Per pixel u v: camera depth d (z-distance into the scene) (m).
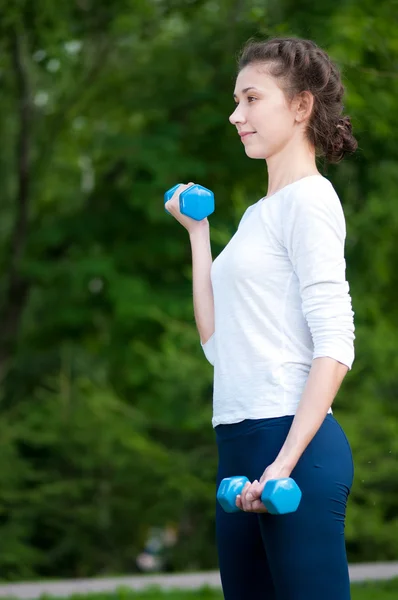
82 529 24.44
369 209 22.52
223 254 4.09
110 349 25.09
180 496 24.11
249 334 3.92
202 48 24.17
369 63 13.02
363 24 13.09
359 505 23.20
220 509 4.11
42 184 27.30
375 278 24.39
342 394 22.98
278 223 3.94
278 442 3.81
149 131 24.36
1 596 13.07
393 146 18.44
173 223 24.39
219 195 23.80
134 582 14.45
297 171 4.09
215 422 4.02
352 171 20.98
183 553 24.77
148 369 24.72
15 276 25.72
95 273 23.36
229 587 4.07
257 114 4.09
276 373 3.86
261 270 3.93
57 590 13.70
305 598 3.72
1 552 23.62
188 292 24.20
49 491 23.64
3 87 25.78
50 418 24.25
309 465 3.77
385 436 22.52
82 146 27.72
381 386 23.23
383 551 23.20
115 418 24.28
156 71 24.55
